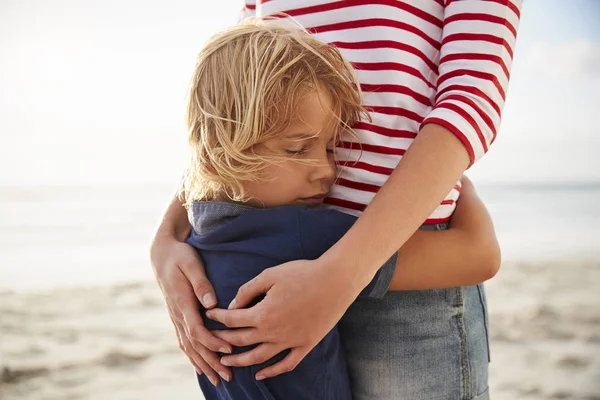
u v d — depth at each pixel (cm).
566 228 1308
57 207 1510
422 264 98
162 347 605
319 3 111
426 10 107
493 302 758
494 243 105
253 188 98
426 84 108
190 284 100
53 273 999
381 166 103
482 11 99
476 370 107
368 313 105
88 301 817
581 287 842
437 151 89
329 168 99
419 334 103
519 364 526
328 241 94
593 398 443
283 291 83
